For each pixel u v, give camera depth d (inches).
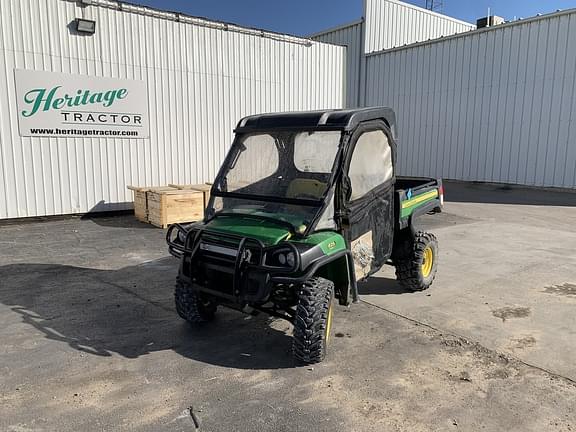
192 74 459.5
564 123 581.0
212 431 118.0
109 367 151.3
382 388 137.9
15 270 258.8
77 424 120.7
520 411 125.7
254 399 132.3
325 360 155.7
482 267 269.7
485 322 188.2
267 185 176.2
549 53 587.8
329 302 153.0
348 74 863.1
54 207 393.4
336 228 164.4
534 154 613.6
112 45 408.2
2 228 363.6
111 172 420.2
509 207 493.4
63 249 305.4
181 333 178.2
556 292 225.1
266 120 184.1
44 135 381.1
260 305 154.9
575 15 559.2
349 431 117.6
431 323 187.3
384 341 170.4
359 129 172.6
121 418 123.4
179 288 178.9
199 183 475.8
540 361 154.6
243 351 163.2
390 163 197.2
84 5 389.1
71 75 388.8
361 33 829.8
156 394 135.1
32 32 367.6
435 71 719.7
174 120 453.1
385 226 195.0
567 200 531.8
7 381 142.2
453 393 135.0
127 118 423.5
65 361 155.3
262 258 145.5
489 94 654.5
